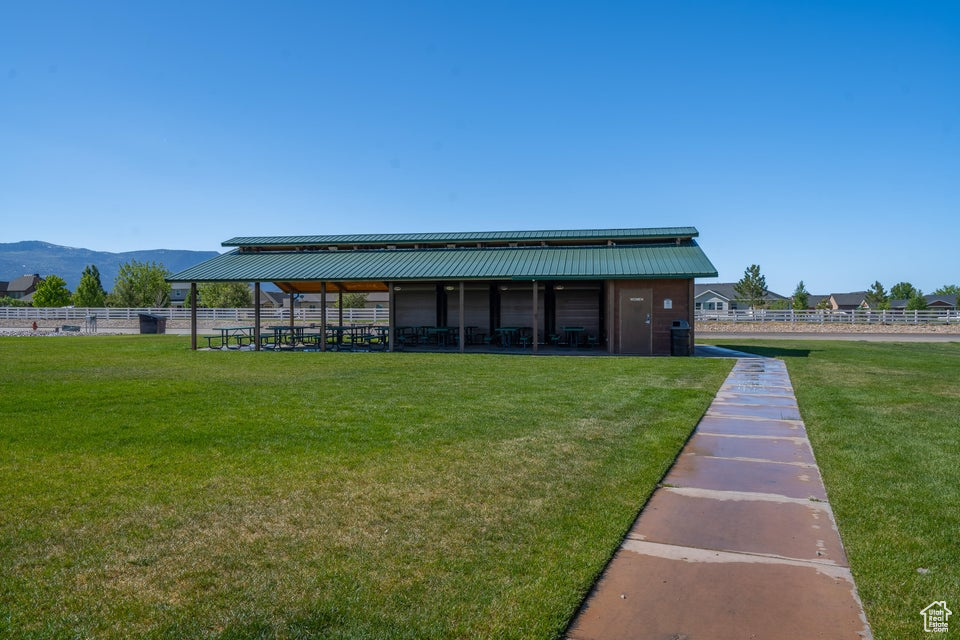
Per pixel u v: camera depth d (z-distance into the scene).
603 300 23.14
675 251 21.31
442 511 4.78
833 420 8.27
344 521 4.58
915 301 72.31
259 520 4.60
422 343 24.48
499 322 24.20
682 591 3.62
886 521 4.59
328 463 6.09
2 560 3.94
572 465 6.04
